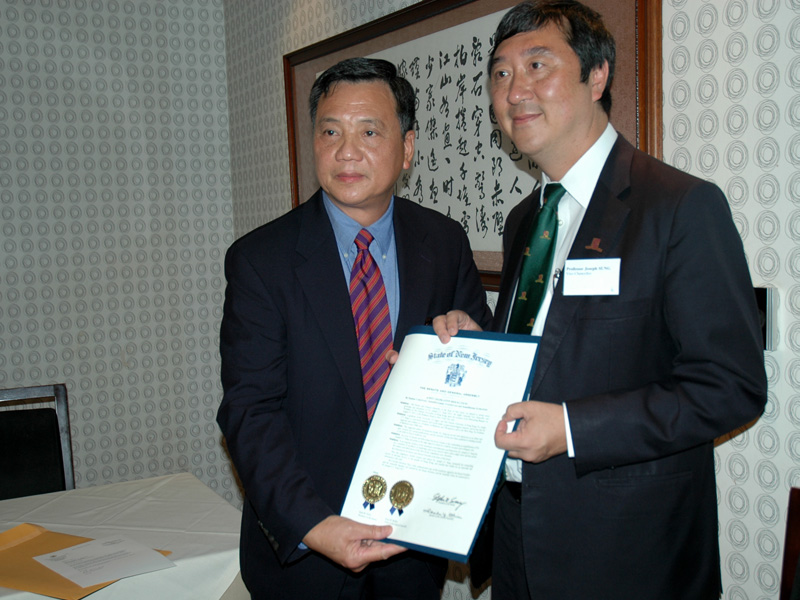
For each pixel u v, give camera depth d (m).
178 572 1.36
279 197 3.19
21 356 3.16
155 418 3.49
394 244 1.40
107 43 3.28
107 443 3.38
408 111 1.32
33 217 3.16
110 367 3.37
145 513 1.65
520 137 1.12
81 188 3.26
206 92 3.55
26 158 3.13
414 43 2.21
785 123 1.25
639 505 1.04
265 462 1.18
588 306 1.06
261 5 3.17
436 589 1.44
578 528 1.07
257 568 1.31
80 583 1.27
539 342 1.09
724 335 0.95
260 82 3.25
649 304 1.02
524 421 1.00
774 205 1.28
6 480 2.08
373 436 1.15
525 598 1.24
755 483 1.37
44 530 1.52
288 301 1.27
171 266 3.50
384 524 1.07
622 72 1.54
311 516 1.11
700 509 1.09
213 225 3.62
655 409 0.96
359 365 1.27
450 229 1.51
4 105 3.07
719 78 1.35
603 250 1.05
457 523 1.02
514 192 1.87
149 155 3.42
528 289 1.21
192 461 3.59
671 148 1.46
